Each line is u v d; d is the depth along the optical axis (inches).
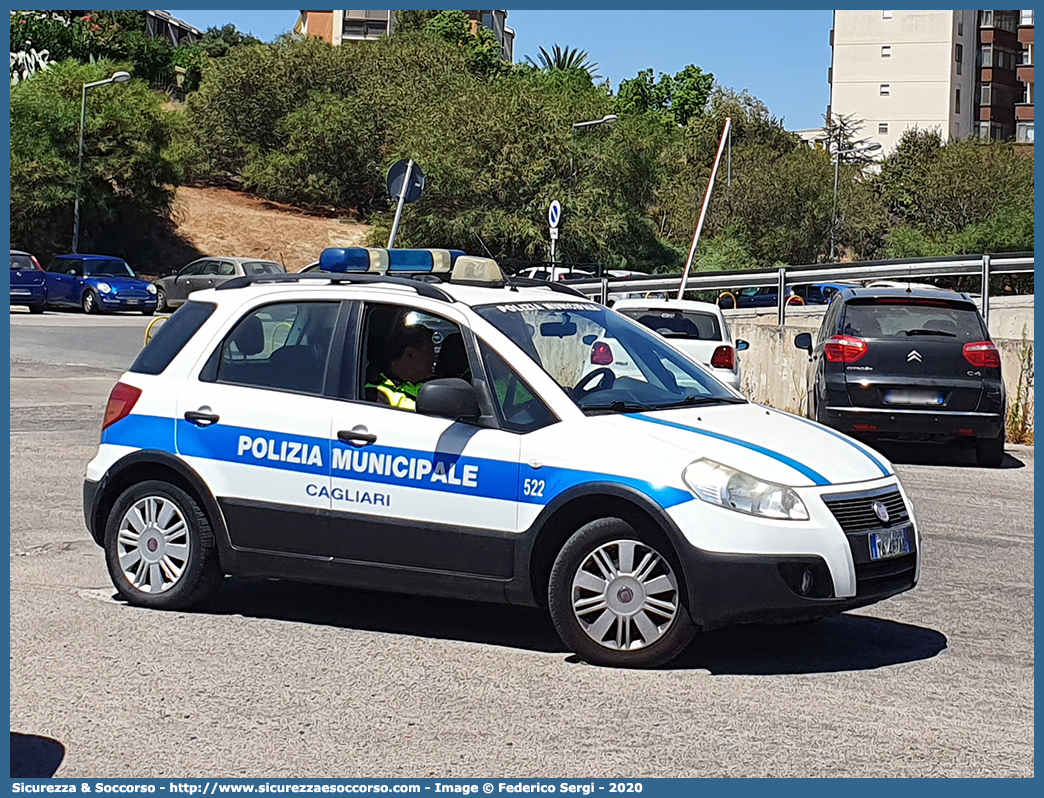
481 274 294.0
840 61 4471.0
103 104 2018.9
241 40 4136.3
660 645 229.8
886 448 577.9
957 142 2723.9
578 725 201.5
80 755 188.7
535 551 237.5
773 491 224.4
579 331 264.4
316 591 292.0
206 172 2677.2
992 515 403.5
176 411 271.3
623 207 2012.8
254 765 184.9
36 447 501.0
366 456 251.6
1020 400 607.5
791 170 2415.1
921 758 189.3
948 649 249.0
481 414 244.7
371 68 2795.3
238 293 277.1
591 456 233.1
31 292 1502.2
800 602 221.9
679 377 269.7
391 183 519.8
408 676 226.5
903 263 923.4
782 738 196.7
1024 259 884.0
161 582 272.8
